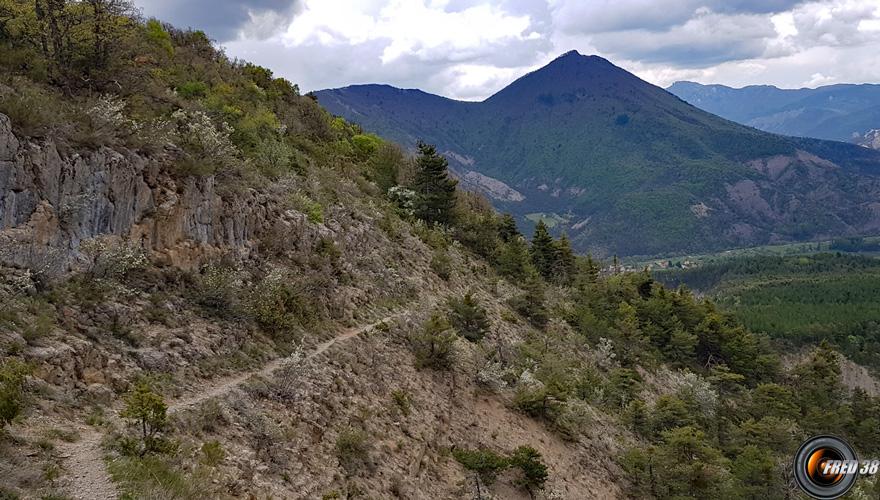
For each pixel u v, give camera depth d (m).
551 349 41.03
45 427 9.95
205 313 17.09
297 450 14.25
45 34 19.67
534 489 21.98
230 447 12.55
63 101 17.52
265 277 20.64
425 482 18.16
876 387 89.12
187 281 17.56
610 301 66.00
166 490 9.62
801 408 57.94
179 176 18.28
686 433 30.28
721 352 67.31
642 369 52.91
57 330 12.31
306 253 25.11
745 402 53.56
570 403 32.00
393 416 19.91
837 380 66.19
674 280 198.88
